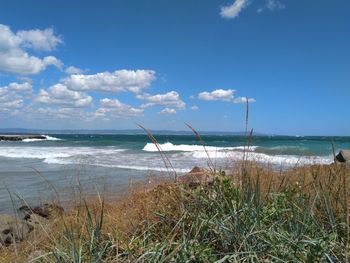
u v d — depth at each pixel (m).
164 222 4.06
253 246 3.39
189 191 4.29
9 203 10.75
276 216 3.92
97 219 4.12
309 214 3.79
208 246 3.46
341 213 3.74
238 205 3.83
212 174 4.55
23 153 35.94
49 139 89.25
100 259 3.28
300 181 4.72
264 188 4.54
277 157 8.24
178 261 3.18
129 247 3.52
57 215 5.51
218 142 54.94
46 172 18.03
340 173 4.25
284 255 3.20
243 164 4.41
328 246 3.21
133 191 6.76
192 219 3.84
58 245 3.61
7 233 6.86
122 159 26.20
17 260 3.95
